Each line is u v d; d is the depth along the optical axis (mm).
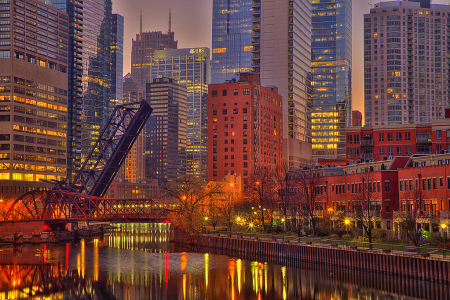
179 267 103688
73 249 142750
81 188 174875
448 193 91875
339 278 88188
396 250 81438
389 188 107688
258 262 108062
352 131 159750
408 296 74188
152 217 156750
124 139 157250
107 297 79562
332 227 118625
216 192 146625
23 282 90875
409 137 154125
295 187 137375
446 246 80875
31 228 165125
